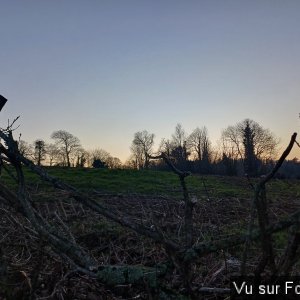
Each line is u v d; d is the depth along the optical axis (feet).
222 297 13.25
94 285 13.35
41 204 25.95
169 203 36.81
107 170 84.12
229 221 28.86
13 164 12.43
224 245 10.05
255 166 165.07
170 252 10.46
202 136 238.48
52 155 251.60
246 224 26.66
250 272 15.97
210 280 14.60
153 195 43.01
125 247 20.88
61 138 254.47
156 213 31.01
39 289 13.16
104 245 21.47
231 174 163.02
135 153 246.88
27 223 17.44
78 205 31.48
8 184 42.39
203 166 206.69
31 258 14.93
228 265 17.20
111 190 52.16
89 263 11.32
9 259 14.76
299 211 9.36
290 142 8.74
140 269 10.57
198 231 24.56
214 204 36.78
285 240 21.70
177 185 60.34
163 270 10.52
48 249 14.82
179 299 10.23
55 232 12.14
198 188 55.47
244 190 55.11
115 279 10.52
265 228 9.52
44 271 13.89
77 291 13.46
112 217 11.60
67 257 12.06
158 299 10.30
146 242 20.94
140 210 32.04
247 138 229.45
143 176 75.82
